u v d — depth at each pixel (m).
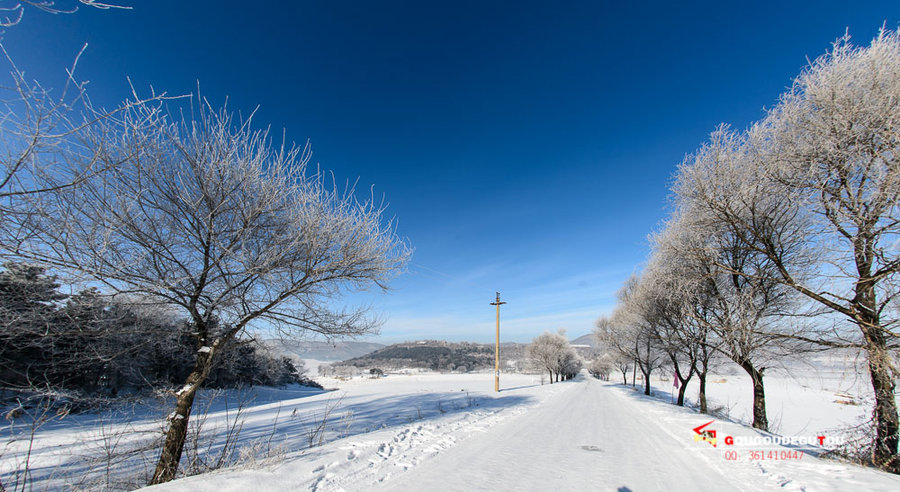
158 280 5.02
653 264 13.47
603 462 7.02
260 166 5.75
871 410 7.42
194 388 5.66
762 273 9.66
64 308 4.48
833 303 7.45
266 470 5.21
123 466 6.05
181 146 5.12
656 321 16.56
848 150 6.54
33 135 2.61
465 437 9.06
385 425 11.50
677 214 10.66
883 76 6.35
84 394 5.50
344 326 6.93
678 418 14.13
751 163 7.95
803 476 5.98
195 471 5.57
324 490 4.82
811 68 7.23
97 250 4.35
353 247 6.40
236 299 5.86
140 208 4.80
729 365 15.91
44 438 7.43
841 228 7.11
